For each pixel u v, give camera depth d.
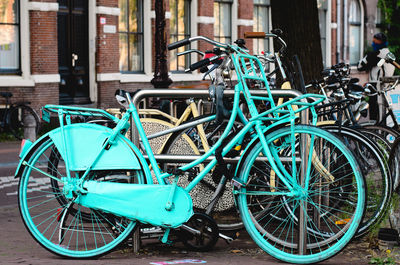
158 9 12.99
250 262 4.62
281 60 6.13
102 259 4.74
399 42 28.86
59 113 4.80
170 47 4.87
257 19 24.06
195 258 4.77
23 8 16.08
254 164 4.86
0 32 15.84
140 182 4.73
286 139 4.66
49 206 6.94
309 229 4.86
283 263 4.60
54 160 5.20
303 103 4.64
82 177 4.72
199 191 5.21
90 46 18.03
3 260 4.69
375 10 29.41
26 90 16.05
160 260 4.68
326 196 5.04
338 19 27.52
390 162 5.12
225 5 22.56
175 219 4.67
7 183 9.41
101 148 4.73
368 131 5.95
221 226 5.18
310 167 4.65
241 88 4.79
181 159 4.86
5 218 6.49
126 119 4.82
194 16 21.09
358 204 4.45
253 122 4.71
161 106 9.98
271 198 4.96
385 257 4.70
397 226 4.98
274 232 5.32
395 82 7.48
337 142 4.49
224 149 4.75
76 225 5.08
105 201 4.68
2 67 15.92
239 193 4.67
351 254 4.89
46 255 4.89
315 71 8.30
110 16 18.36
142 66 19.72
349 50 28.42
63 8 17.38
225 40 22.66
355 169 4.46
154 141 5.38
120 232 4.81
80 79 17.88
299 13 8.26
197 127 5.45
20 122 15.27
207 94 4.93
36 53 16.27
